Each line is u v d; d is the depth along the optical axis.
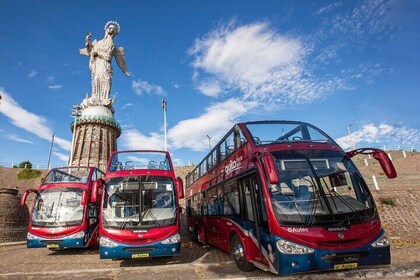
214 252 13.67
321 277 7.33
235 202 9.52
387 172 6.96
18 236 25.08
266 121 9.75
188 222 21.77
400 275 7.52
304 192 6.96
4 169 55.84
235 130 10.09
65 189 14.84
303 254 6.18
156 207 10.29
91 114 47.81
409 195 18.84
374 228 6.59
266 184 7.16
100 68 50.44
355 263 6.28
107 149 47.88
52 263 11.84
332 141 8.55
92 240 14.91
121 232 9.52
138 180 10.81
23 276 9.09
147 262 11.24
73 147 46.59
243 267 8.56
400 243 14.16
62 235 13.61
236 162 9.69
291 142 8.27
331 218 6.53
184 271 9.13
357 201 6.95
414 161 34.44
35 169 55.53
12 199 26.52
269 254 6.76
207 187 14.59
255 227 7.76
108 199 10.27
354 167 7.62
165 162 12.44
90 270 9.59
